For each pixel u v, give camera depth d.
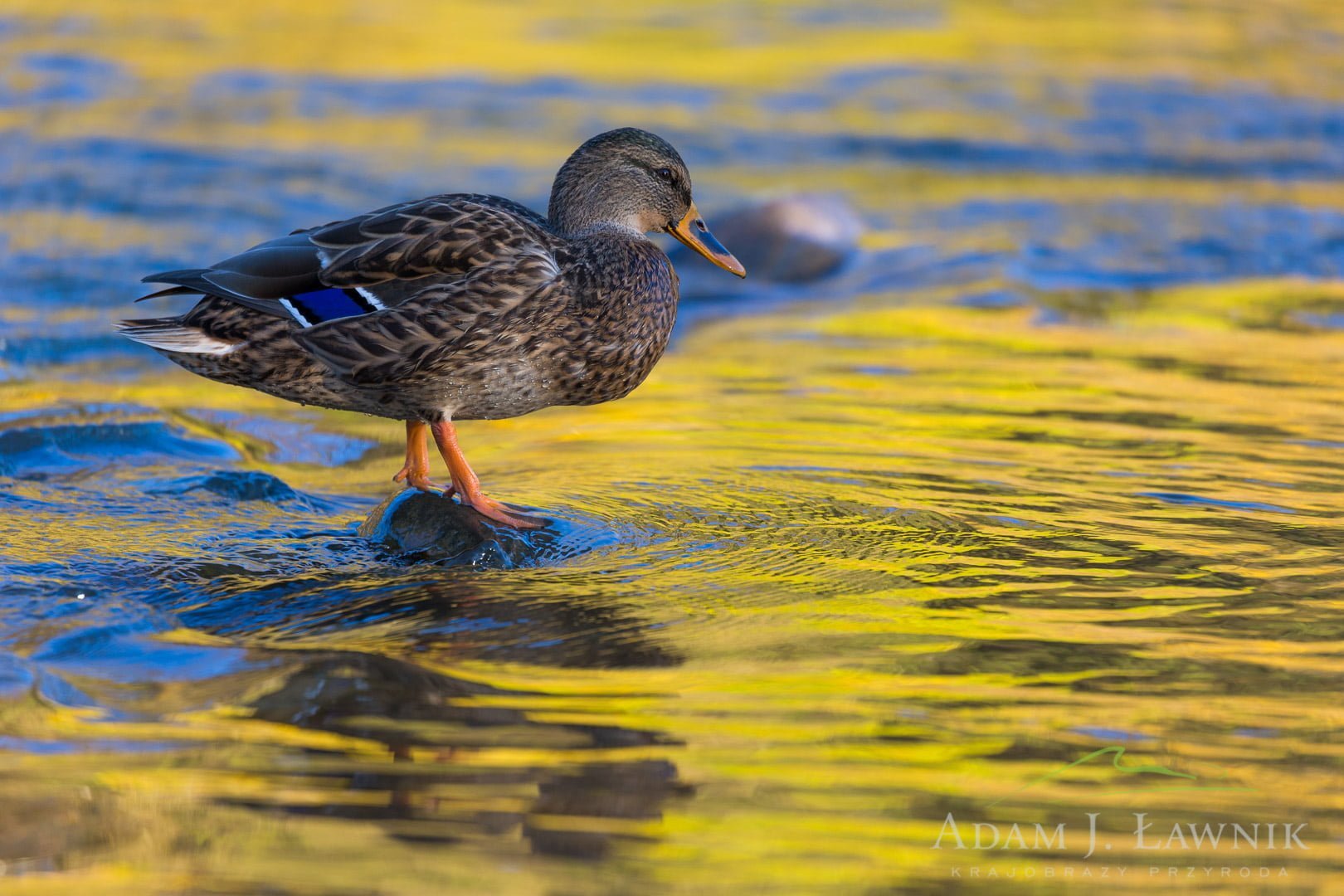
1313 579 8.77
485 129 24.12
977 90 27.75
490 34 31.38
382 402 9.80
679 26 32.69
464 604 8.42
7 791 6.04
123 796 6.04
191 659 7.53
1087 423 12.31
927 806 6.05
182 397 13.16
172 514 10.11
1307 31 32.47
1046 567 8.99
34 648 7.60
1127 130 25.30
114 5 32.19
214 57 28.20
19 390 13.03
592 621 8.16
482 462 11.45
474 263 9.53
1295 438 11.88
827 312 16.84
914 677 7.33
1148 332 15.62
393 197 20.20
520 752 6.50
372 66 28.14
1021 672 7.40
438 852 5.66
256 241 18.08
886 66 29.44
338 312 9.42
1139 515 10.01
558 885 5.45
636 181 11.02
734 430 12.21
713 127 25.11
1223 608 8.30
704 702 7.03
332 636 7.91
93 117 23.47
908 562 9.12
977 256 18.72
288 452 11.89
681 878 5.51
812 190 21.86
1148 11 34.66
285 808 5.97
